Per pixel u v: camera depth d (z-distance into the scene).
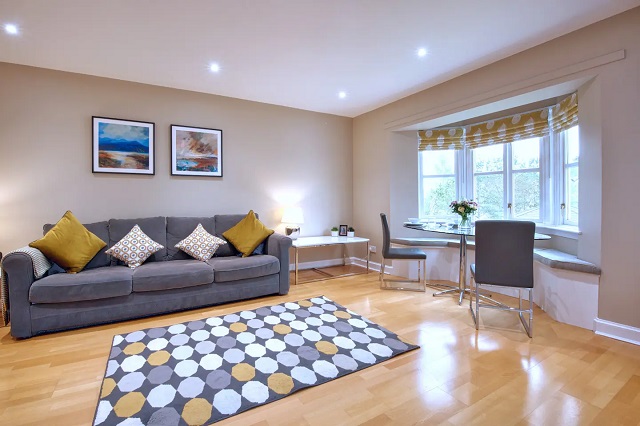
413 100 4.24
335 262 5.27
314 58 3.17
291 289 3.91
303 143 4.93
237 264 3.34
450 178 4.64
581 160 2.81
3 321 2.86
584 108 2.77
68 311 2.65
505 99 3.21
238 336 2.55
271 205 4.67
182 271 3.05
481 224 2.67
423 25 2.60
